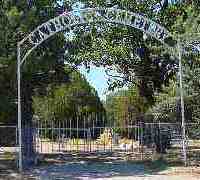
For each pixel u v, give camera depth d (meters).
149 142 32.28
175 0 32.47
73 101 56.03
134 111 53.03
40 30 23.70
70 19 23.70
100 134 45.22
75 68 34.72
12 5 26.42
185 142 25.11
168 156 29.30
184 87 23.78
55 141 45.03
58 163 27.42
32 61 26.25
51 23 23.56
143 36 33.03
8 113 27.39
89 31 34.81
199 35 22.86
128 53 35.22
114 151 35.62
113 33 34.75
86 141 43.44
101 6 33.84
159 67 33.28
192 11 26.14
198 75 23.16
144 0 33.31
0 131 35.62
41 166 25.89
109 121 52.66
